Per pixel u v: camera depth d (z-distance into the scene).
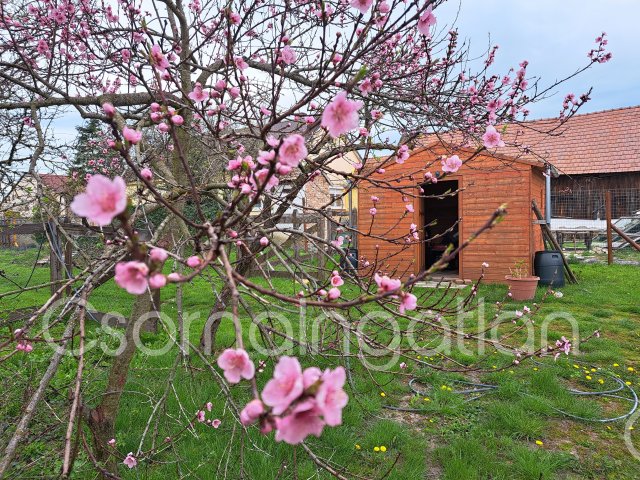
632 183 17.92
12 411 2.80
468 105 3.62
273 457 2.98
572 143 19.59
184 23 3.00
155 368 4.25
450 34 3.37
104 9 3.82
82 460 2.76
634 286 9.38
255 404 0.69
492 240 9.87
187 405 3.64
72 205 0.71
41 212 2.64
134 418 3.51
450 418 3.71
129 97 2.96
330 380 0.68
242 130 3.31
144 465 2.93
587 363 4.82
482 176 9.91
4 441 2.43
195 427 3.38
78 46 3.75
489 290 8.95
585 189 18.92
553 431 3.51
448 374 4.47
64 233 2.14
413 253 10.64
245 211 1.12
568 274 9.91
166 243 2.54
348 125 1.03
